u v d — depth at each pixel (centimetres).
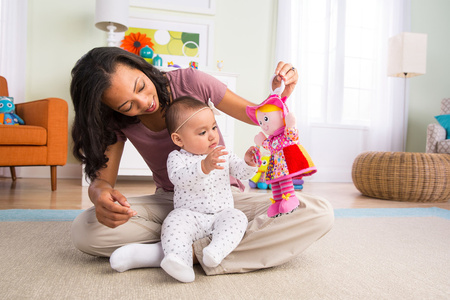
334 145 402
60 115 250
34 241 126
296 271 103
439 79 431
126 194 250
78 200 218
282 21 369
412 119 426
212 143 103
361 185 287
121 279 92
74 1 335
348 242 139
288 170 89
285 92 108
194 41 355
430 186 262
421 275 103
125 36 338
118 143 116
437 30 429
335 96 399
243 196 118
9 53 321
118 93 92
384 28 402
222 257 91
